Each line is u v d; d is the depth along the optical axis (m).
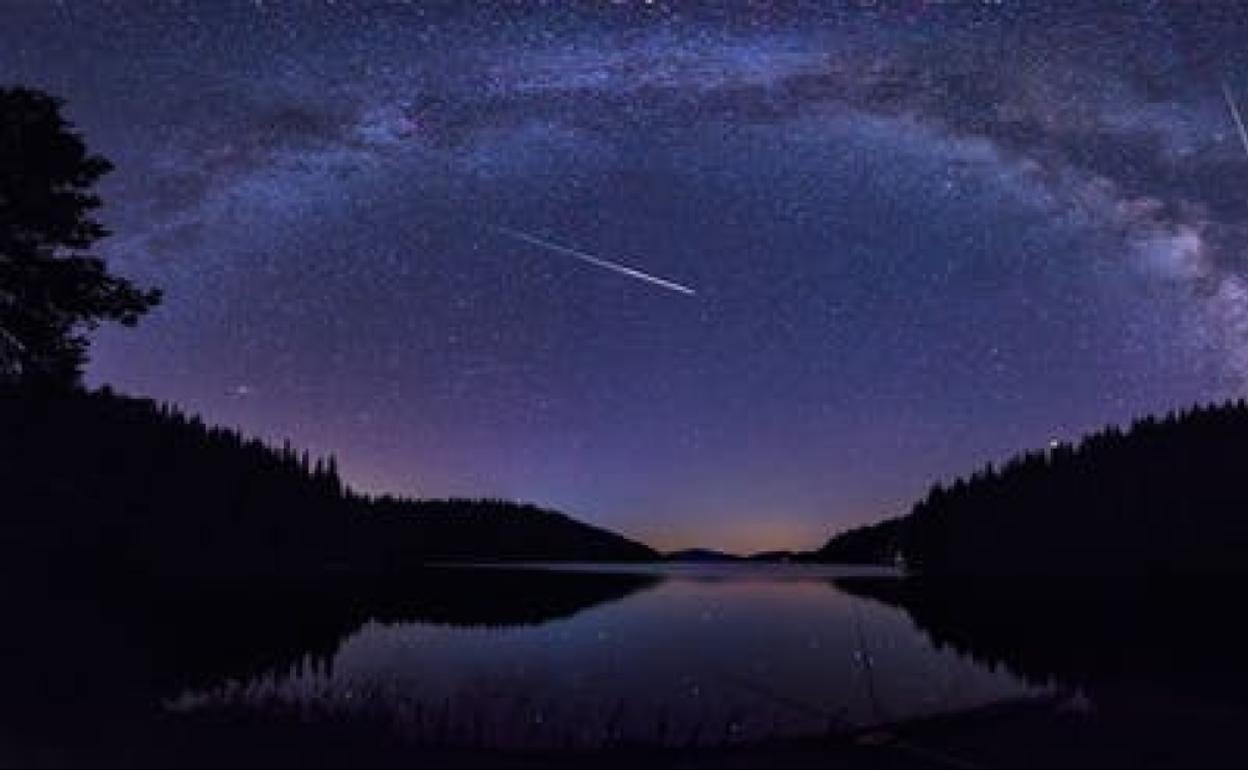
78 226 29.34
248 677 23.53
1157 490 71.56
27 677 21.02
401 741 17.67
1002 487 93.44
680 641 32.97
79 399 43.25
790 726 19.64
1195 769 16.27
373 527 86.25
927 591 55.31
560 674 26.05
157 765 15.48
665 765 16.34
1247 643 30.64
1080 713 20.58
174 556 40.47
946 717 20.27
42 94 29.14
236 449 68.12
